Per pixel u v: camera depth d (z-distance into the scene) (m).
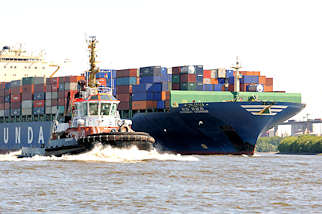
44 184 78.31
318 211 59.62
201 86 182.62
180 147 185.12
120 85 192.38
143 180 83.75
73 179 84.38
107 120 123.94
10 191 71.19
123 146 117.44
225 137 173.25
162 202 64.00
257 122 167.12
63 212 57.66
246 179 88.56
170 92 174.25
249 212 58.72
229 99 177.50
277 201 65.81
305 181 87.00
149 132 187.75
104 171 95.56
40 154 132.75
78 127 123.62
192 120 172.25
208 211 59.03
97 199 65.56
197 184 80.31
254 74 190.12
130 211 58.59
